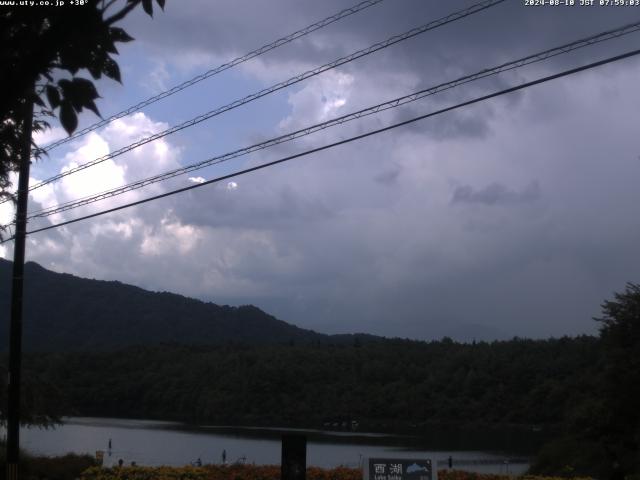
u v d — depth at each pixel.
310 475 16.38
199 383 118.88
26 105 4.85
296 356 121.88
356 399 109.25
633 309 32.47
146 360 129.12
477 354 110.69
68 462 22.67
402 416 105.75
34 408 29.50
